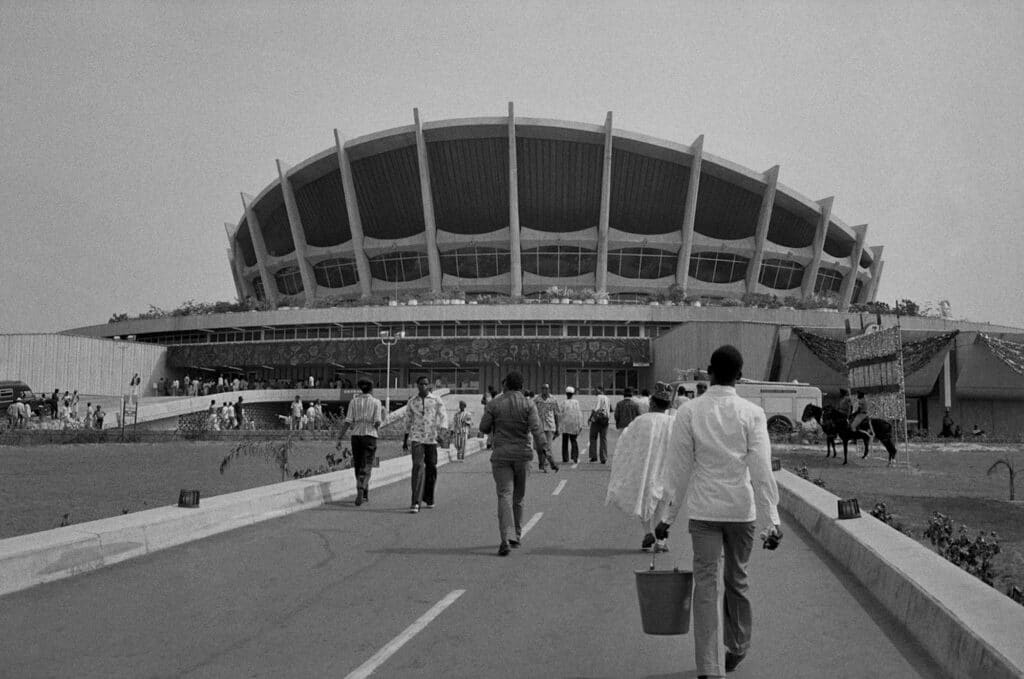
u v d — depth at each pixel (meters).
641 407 16.19
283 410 59.69
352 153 70.69
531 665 5.62
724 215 74.19
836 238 80.31
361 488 14.62
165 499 14.40
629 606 7.29
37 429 39.38
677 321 60.47
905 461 23.52
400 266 74.31
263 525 12.17
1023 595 6.69
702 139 67.81
